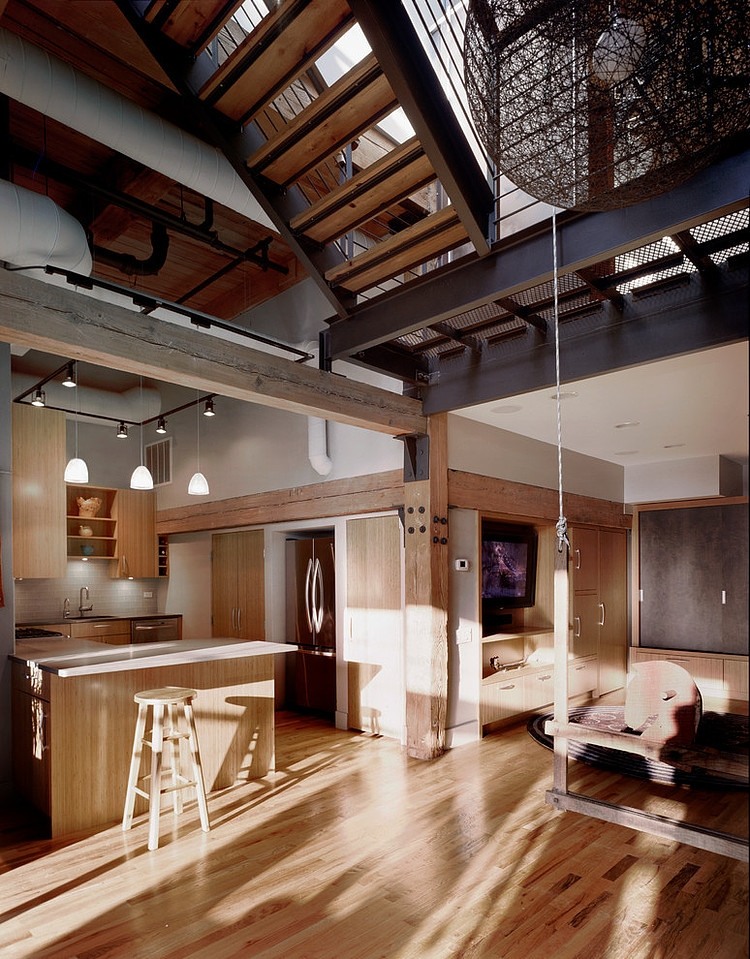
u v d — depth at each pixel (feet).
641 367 13.07
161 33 8.41
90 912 8.67
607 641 23.52
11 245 9.72
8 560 13.70
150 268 15.76
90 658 12.46
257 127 9.73
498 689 18.12
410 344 15.10
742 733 16.24
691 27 4.53
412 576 16.06
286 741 17.15
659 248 10.32
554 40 4.77
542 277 9.86
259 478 22.33
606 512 23.84
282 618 21.62
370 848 10.53
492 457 18.35
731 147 7.91
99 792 11.84
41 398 19.25
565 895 9.04
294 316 20.31
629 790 13.41
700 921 8.38
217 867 9.94
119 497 26.23
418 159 8.79
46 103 9.94
